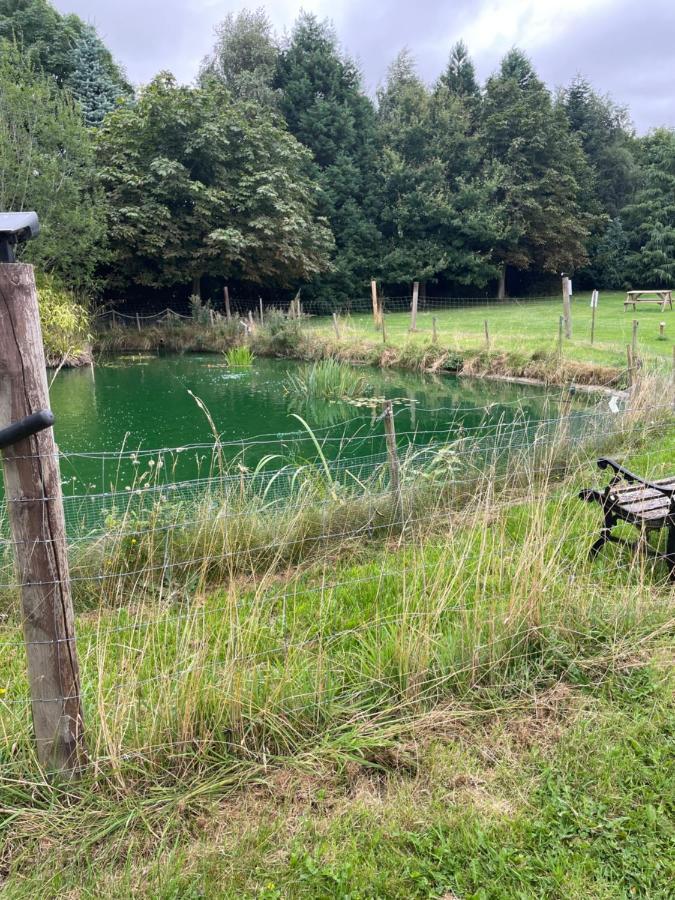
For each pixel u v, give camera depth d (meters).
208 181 25.08
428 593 3.27
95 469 7.75
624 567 3.75
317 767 2.36
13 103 17.88
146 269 24.19
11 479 2.00
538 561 3.14
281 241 25.05
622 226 36.44
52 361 17.45
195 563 4.09
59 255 19.25
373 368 16.45
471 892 1.90
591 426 6.64
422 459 6.22
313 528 4.63
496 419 10.52
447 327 20.25
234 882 1.93
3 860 2.00
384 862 1.99
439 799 2.22
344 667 2.80
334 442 9.20
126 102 27.03
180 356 20.30
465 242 31.58
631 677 2.81
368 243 31.30
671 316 20.66
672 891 1.87
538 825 2.09
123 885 1.91
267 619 3.19
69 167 19.08
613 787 2.25
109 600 3.83
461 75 35.75
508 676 2.83
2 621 3.67
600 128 37.47
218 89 26.17
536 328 18.78
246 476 5.23
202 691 2.44
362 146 32.12
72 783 2.21
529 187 30.92
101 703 2.28
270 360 18.97
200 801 2.21
